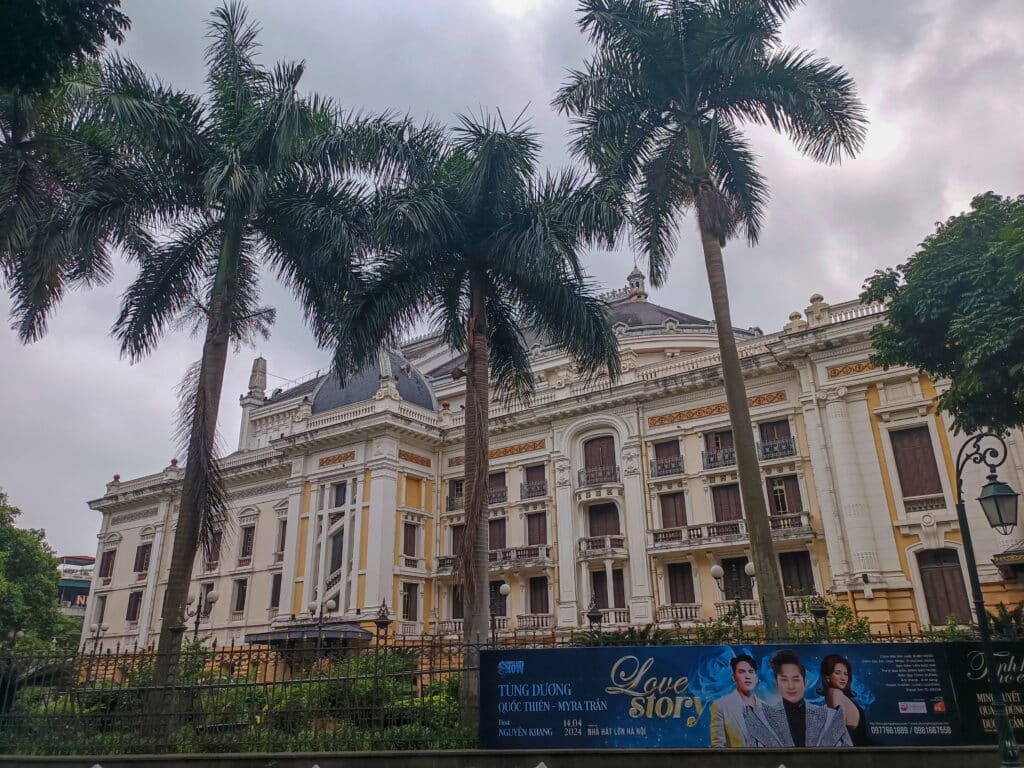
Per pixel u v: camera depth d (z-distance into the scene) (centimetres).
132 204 1574
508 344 1756
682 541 2798
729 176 1836
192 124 1631
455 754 1013
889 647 988
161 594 4300
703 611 2722
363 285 1681
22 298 1705
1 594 4034
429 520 3553
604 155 1734
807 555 2620
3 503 4456
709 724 984
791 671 991
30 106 1529
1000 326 1267
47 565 4553
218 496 1505
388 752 1032
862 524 2420
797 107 1667
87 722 1166
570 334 1597
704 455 2888
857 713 966
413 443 3591
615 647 1041
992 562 2133
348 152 1652
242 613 3878
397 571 3300
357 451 3544
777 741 967
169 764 1081
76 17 928
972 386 1308
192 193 1650
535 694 1035
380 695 1121
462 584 1462
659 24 1703
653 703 1004
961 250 1416
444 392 4238
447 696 1175
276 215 1703
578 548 3048
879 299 1617
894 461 2448
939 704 955
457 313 1745
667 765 970
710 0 1720
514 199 1614
